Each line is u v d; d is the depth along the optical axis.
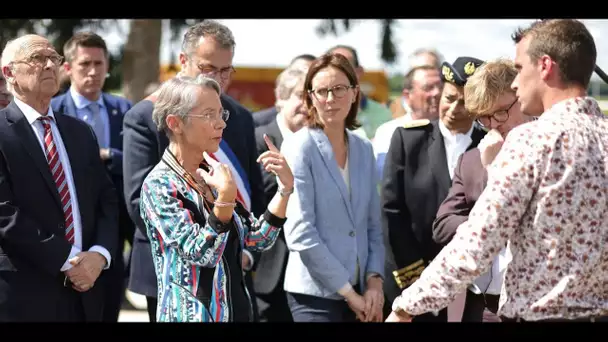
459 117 10.22
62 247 9.09
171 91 7.74
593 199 6.46
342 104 9.59
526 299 6.59
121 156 11.74
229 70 10.10
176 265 7.57
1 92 10.91
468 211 8.84
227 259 7.80
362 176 9.89
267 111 13.66
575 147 6.49
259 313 10.92
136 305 17.78
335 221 9.59
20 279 9.05
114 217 9.95
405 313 7.05
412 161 10.37
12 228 8.88
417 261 10.27
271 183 10.97
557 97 6.85
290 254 9.95
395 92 27.03
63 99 12.47
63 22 28.45
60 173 9.34
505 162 6.57
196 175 7.87
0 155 8.98
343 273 9.41
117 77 29.89
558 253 6.49
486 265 6.64
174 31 28.08
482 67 8.82
